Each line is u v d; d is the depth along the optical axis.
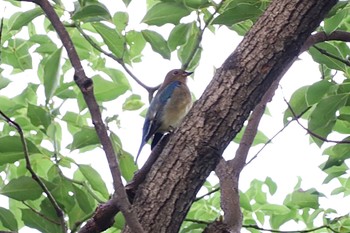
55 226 9.61
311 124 10.63
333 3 8.59
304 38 8.58
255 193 12.38
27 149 9.70
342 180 13.11
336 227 11.60
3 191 9.61
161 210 8.15
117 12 11.12
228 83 8.43
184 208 8.23
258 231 12.02
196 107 8.48
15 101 12.12
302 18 8.52
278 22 8.55
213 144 8.28
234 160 10.12
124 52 11.20
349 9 10.95
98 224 8.75
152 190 8.24
